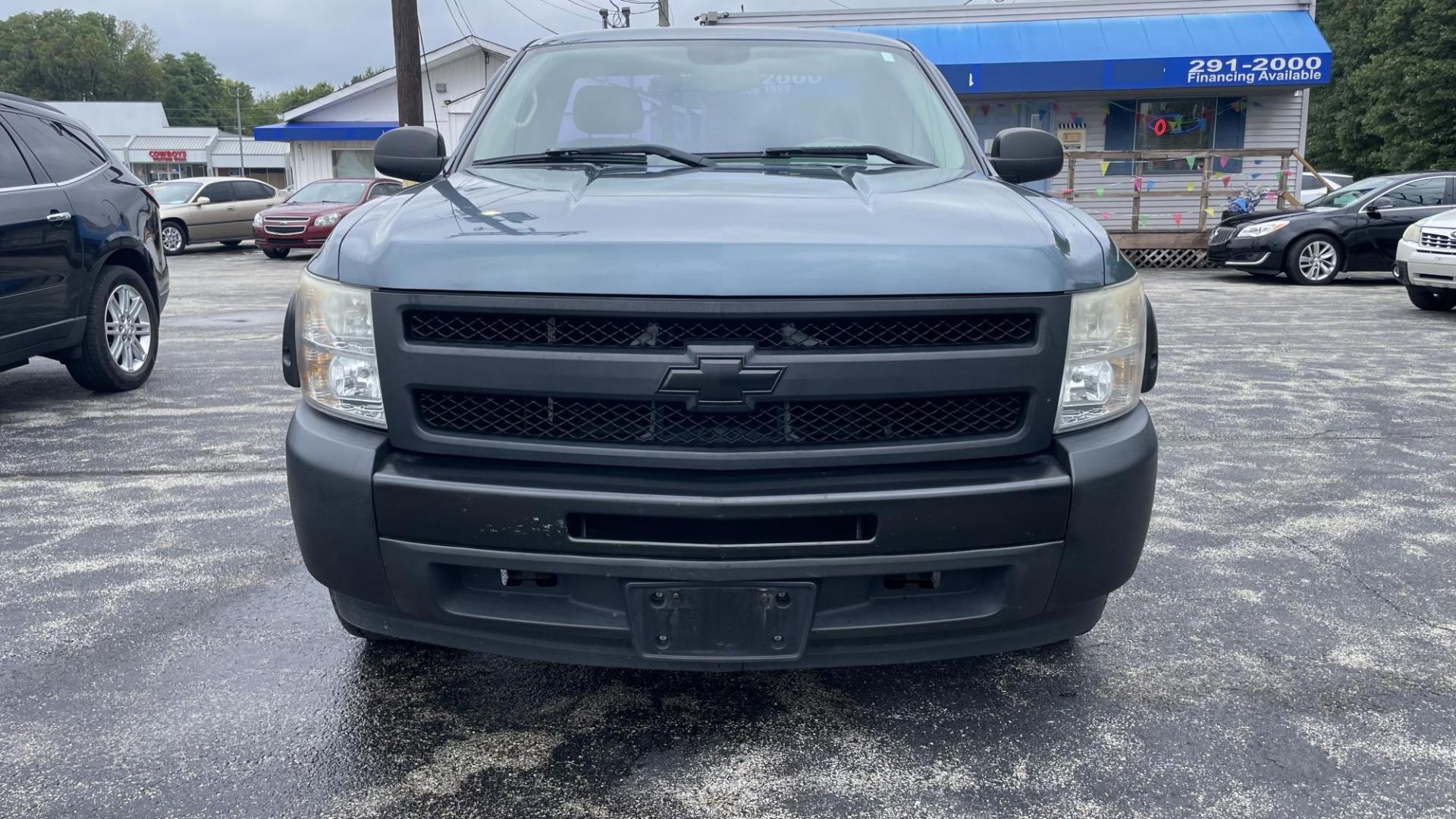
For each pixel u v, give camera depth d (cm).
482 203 257
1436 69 3478
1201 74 1638
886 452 221
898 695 279
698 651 223
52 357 611
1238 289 1355
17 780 233
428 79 3169
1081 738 256
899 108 342
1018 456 229
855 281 214
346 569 232
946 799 229
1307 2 1709
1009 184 305
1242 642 313
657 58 359
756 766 243
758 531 218
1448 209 1382
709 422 219
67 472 481
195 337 916
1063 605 234
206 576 358
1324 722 264
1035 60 1673
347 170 3200
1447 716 268
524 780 237
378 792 231
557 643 230
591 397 217
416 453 230
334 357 235
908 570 221
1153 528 419
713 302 211
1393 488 474
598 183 276
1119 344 237
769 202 251
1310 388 696
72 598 337
